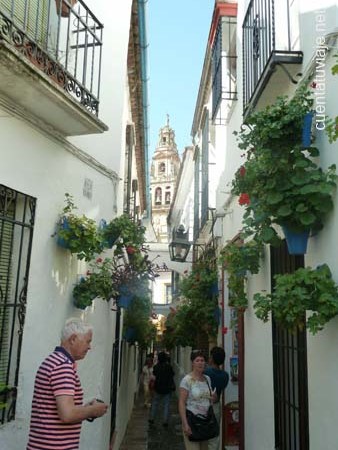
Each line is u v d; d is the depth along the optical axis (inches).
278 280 128.6
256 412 212.7
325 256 133.2
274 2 185.0
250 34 217.3
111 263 233.6
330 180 129.4
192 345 380.5
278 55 157.8
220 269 331.0
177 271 685.3
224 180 323.0
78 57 223.0
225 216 317.1
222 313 309.1
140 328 427.5
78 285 206.7
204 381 213.6
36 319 176.2
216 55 325.1
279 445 180.2
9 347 163.9
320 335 136.1
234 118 286.5
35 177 178.1
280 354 182.1
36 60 158.6
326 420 130.6
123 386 411.5
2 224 161.0
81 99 185.6
